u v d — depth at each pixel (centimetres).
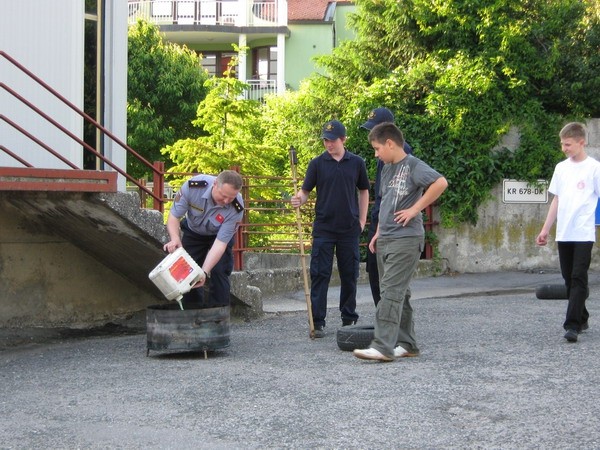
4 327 1030
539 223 1502
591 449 493
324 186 907
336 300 1234
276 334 948
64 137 1202
